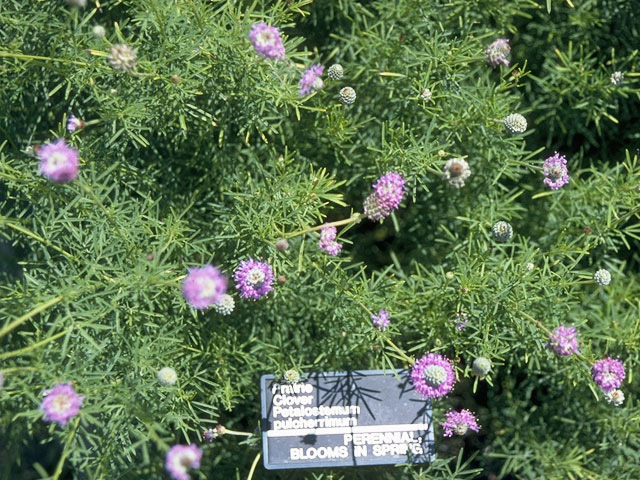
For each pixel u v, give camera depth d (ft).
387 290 1.45
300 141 1.56
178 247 1.40
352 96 1.38
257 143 1.55
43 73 1.36
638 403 1.50
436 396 1.25
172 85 1.29
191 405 1.43
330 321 1.45
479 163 1.54
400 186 1.19
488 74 1.57
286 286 1.44
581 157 1.62
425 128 1.55
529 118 1.72
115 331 1.26
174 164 1.54
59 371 1.17
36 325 1.21
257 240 1.35
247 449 1.52
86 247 1.29
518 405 1.61
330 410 1.36
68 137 1.44
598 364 1.29
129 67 1.18
